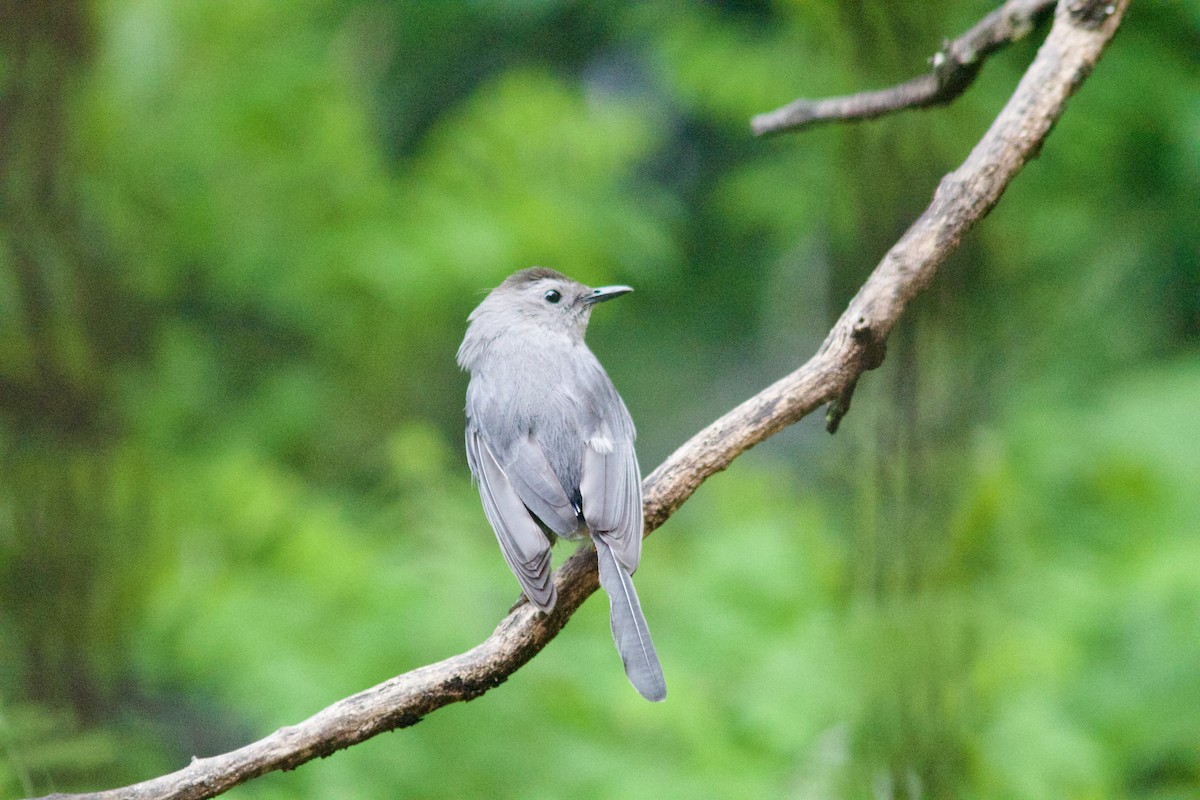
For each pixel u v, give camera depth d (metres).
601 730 9.59
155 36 14.66
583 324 9.66
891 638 8.20
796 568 10.39
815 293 18.14
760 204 16.92
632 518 7.29
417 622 9.82
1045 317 14.47
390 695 6.15
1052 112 6.81
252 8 15.06
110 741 9.45
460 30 18.98
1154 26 15.06
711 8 16.95
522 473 8.12
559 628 7.37
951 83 7.74
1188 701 9.77
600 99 19.02
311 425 14.65
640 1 17.94
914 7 9.80
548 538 8.30
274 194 14.96
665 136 19.52
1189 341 14.88
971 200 6.78
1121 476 11.52
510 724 9.40
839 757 8.60
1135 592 10.23
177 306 15.12
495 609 10.14
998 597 8.78
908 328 8.51
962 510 8.55
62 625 11.09
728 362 19.55
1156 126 14.83
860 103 7.94
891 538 8.40
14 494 11.43
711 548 10.84
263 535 11.38
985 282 10.84
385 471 14.59
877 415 8.51
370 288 14.17
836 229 11.49
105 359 12.91
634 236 15.54
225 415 14.52
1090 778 8.86
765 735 9.12
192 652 10.27
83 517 11.39
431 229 14.39
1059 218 14.62
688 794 8.82
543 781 9.15
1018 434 12.01
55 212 12.73
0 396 12.08
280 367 15.21
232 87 14.70
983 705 8.60
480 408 8.57
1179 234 15.02
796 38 14.08
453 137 15.74
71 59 12.89
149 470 11.87
